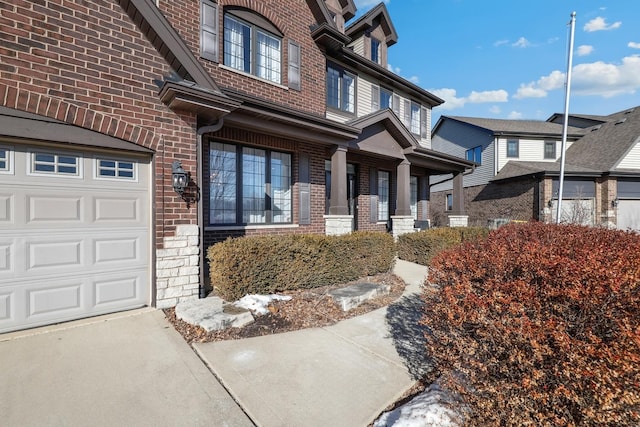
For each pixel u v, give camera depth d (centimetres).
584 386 160
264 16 747
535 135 2003
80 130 390
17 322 363
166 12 595
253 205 757
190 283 477
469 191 2206
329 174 945
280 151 809
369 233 692
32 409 239
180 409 248
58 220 389
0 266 354
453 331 217
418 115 1354
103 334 364
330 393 271
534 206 1675
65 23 377
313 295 519
